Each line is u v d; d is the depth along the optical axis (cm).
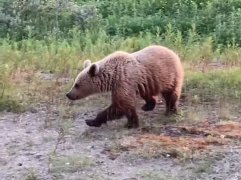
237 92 1205
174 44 1470
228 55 1430
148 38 1509
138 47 1490
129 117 1062
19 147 1014
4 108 1164
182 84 1201
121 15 1755
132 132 1047
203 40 1544
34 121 1116
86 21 1684
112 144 998
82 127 1083
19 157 982
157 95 1116
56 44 1536
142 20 1675
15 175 932
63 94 1224
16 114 1148
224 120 1097
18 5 1695
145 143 995
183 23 1653
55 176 919
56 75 1330
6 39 1573
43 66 1373
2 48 1459
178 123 1084
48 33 1627
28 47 1508
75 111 1144
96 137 1036
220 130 1045
